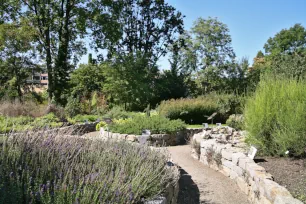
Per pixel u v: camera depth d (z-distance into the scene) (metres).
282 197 3.37
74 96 22.89
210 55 30.16
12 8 19.86
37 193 2.48
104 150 4.09
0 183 2.55
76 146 3.98
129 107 22.05
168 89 24.05
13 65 21.97
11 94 21.27
